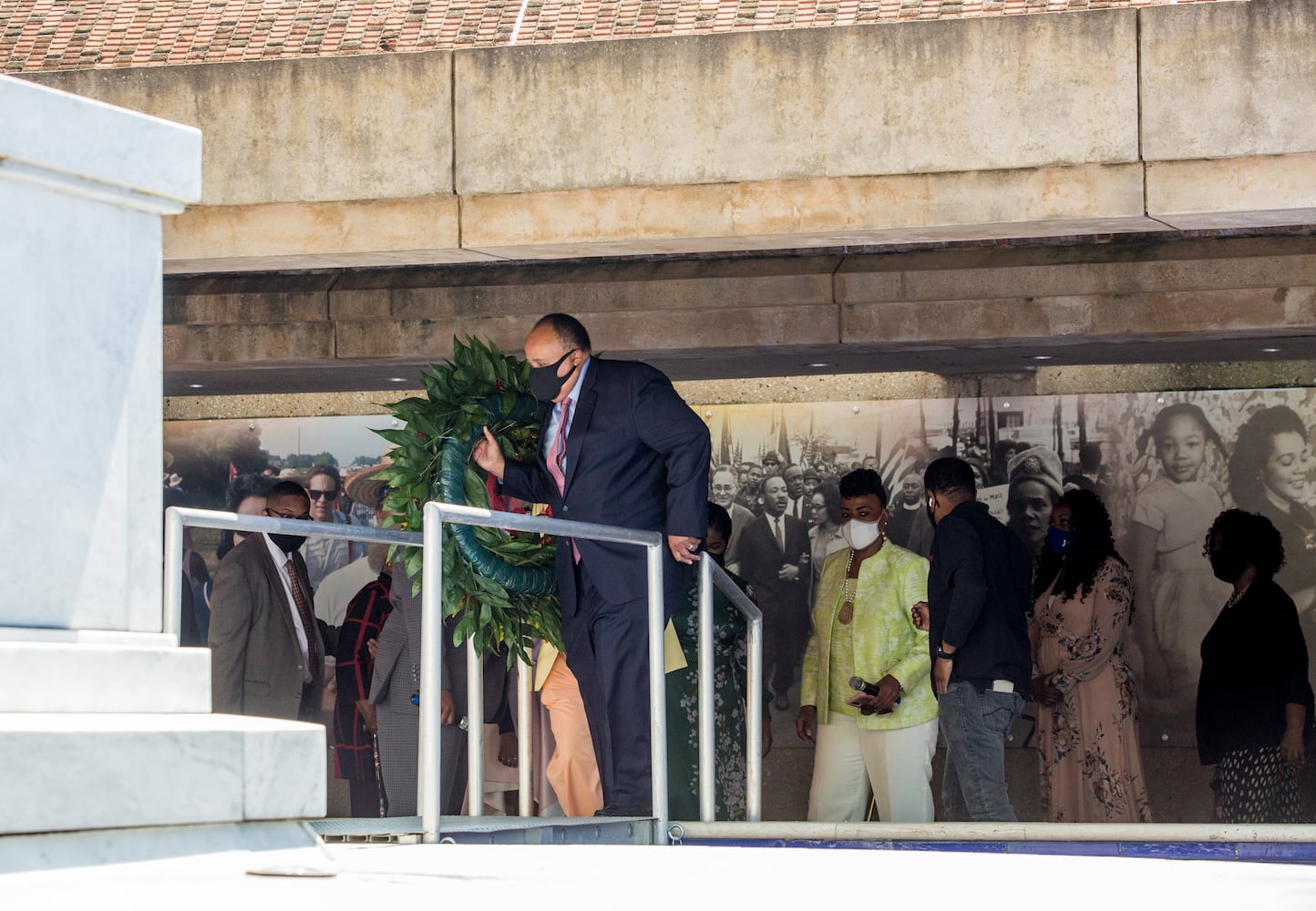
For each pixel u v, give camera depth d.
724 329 15.32
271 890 4.42
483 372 10.34
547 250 11.72
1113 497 16.33
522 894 4.60
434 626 7.85
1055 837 9.28
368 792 13.70
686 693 12.53
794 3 16.44
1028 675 12.38
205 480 17.75
